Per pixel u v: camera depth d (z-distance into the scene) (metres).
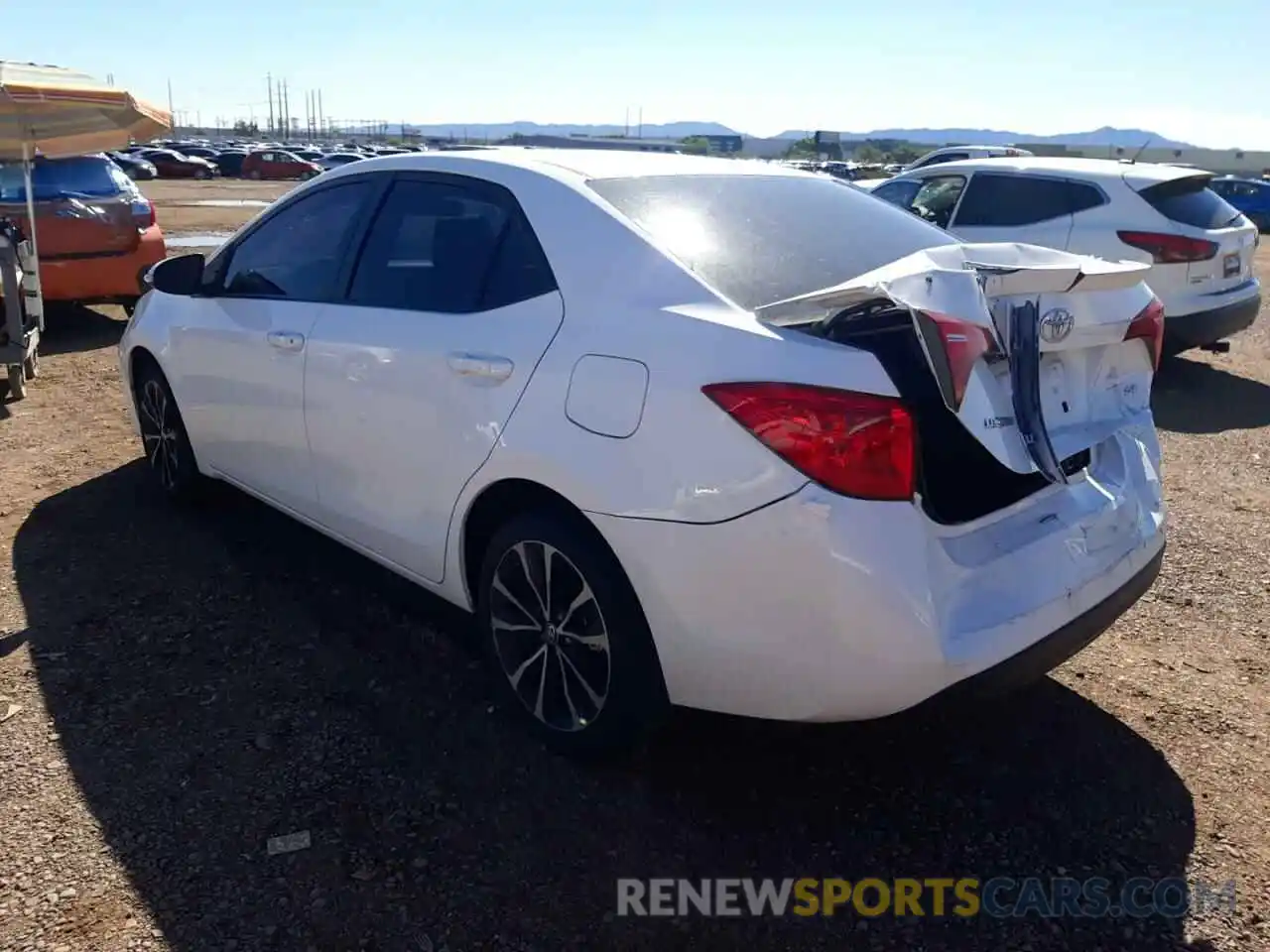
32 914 2.38
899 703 2.42
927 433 2.41
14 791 2.80
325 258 3.75
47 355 8.24
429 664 3.52
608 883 2.54
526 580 3.01
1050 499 2.73
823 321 2.49
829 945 2.38
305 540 4.54
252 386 3.95
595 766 2.97
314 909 2.42
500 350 2.93
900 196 9.02
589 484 2.64
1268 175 46.84
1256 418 7.11
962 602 2.47
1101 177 7.76
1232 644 3.76
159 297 4.75
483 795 2.84
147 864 2.54
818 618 2.37
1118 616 2.89
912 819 2.79
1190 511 5.17
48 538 4.49
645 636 2.70
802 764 3.01
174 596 3.97
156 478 5.29
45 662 3.46
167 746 3.02
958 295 2.38
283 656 3.54
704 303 2.65
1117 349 2.94
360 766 2.95
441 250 3.30
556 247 2.97
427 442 3.15
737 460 2.39
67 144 7.42
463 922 2.40
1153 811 2.82
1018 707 3.32
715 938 2.38
